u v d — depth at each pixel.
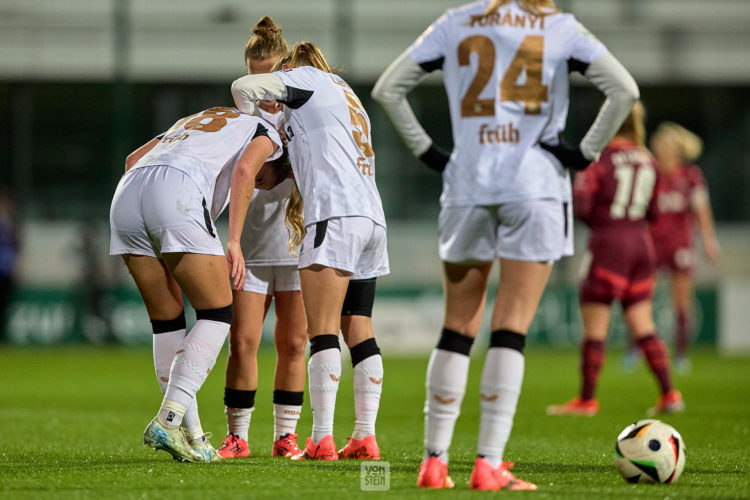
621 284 29.78
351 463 16.75
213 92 81.56
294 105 16.97
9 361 57.53
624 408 32.03
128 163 17.70
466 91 13.66
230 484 14.06
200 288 16.36
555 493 13.42
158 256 16.89
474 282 13.91
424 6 79.69
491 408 13.64
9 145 83.69
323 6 79.06
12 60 78.94
